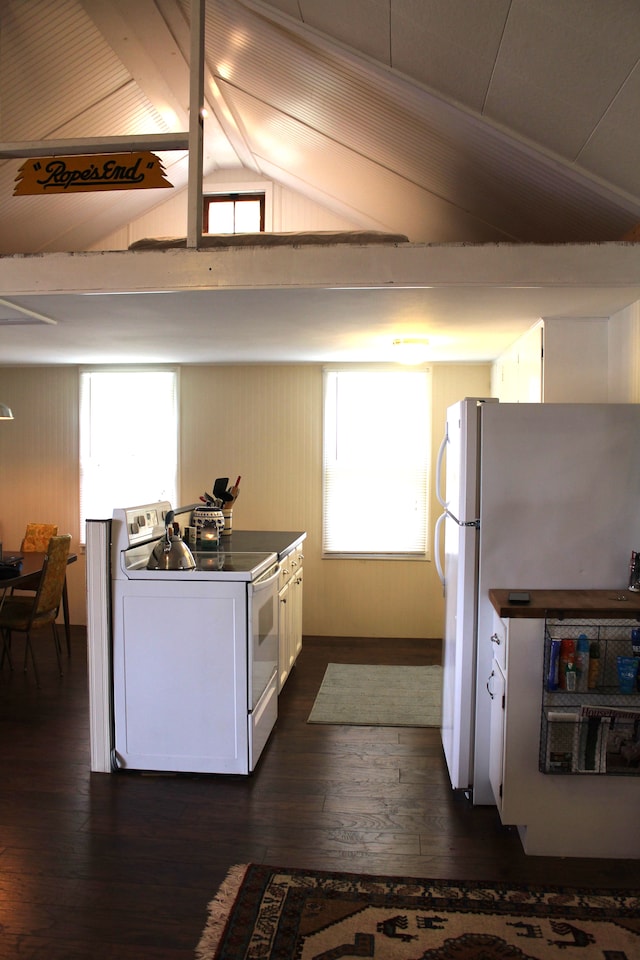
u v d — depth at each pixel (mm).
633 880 2424
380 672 4711
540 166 3047
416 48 2668
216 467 5738
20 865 2471
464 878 2416
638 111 2383
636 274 2900
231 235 3137
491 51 2473
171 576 3158
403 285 2971
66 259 3121
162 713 3199
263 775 3205
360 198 4770
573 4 2115
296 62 3342
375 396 5609
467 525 2900
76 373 5805
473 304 3311
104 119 4230
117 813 2848
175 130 4699
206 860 2508
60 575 4594
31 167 3342
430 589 5605
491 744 2885
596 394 3633
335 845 2617
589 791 2553
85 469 5820
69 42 3498
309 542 5684
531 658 2539
